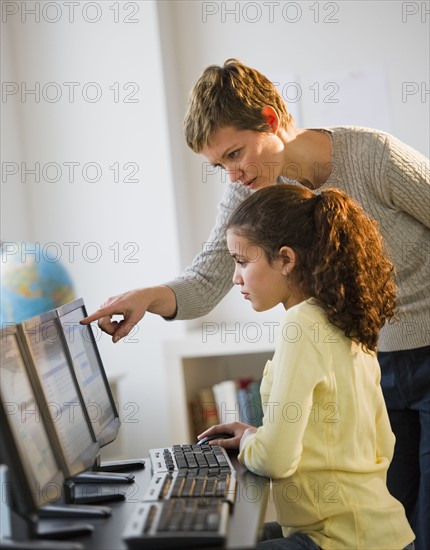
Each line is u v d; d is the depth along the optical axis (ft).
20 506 4.20
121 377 11.68
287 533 5.37
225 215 7.34
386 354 6.87
